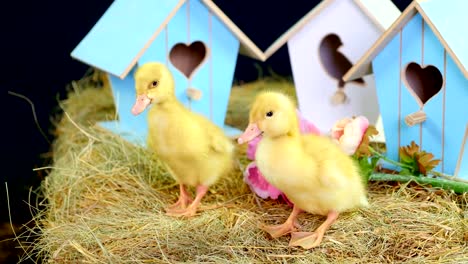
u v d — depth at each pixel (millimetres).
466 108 1188
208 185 1199
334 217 1121
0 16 1978
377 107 1366
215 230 1146
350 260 1085
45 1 2010
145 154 1309
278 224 1161
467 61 1153
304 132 1229
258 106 1096
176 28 1292
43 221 1227
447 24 1175
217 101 1347
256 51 1310
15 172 1452
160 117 1164
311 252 1103
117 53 1281
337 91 1361
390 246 1107
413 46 1215
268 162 1098
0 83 1761
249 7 1958
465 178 1220
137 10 1321
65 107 1604
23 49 1878
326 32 1335
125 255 1109
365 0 1327
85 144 1397
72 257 1127
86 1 1965
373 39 1320
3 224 1293
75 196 1241
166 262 1090
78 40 1892
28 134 1594
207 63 1324
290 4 1943
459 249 1094
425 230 1127
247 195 1233
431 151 1236
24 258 1201
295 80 1359
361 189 1130
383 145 1358
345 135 1182
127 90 1339
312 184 1092
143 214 1189
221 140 1178
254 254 1106
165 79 1157
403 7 1831
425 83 1271
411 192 1207
